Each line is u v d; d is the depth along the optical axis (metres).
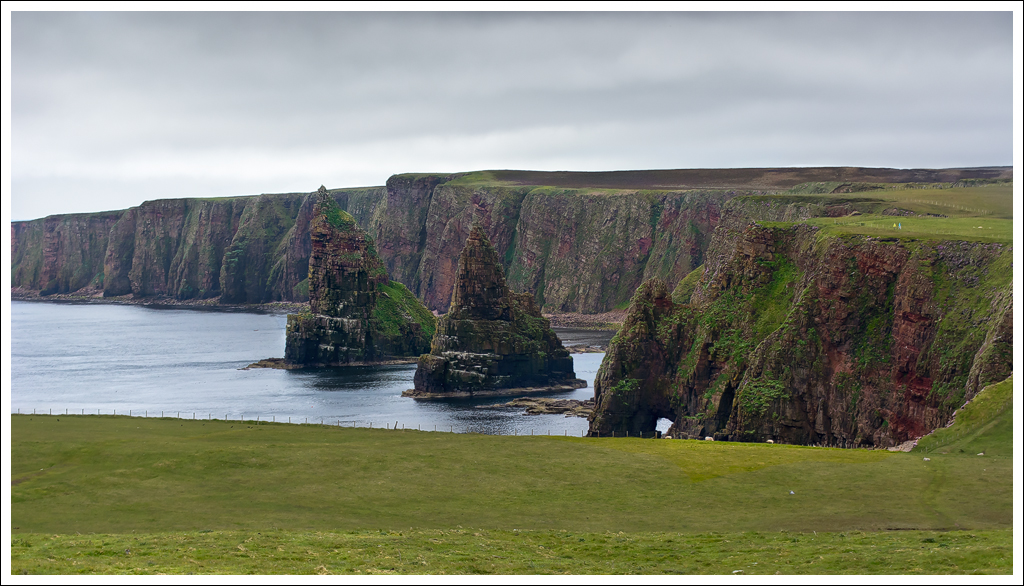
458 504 79.19
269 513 75.94
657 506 78.19
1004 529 67.25
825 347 155.12
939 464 87.88
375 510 77.25
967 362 131.50
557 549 64.62
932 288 143.88
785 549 62.62
